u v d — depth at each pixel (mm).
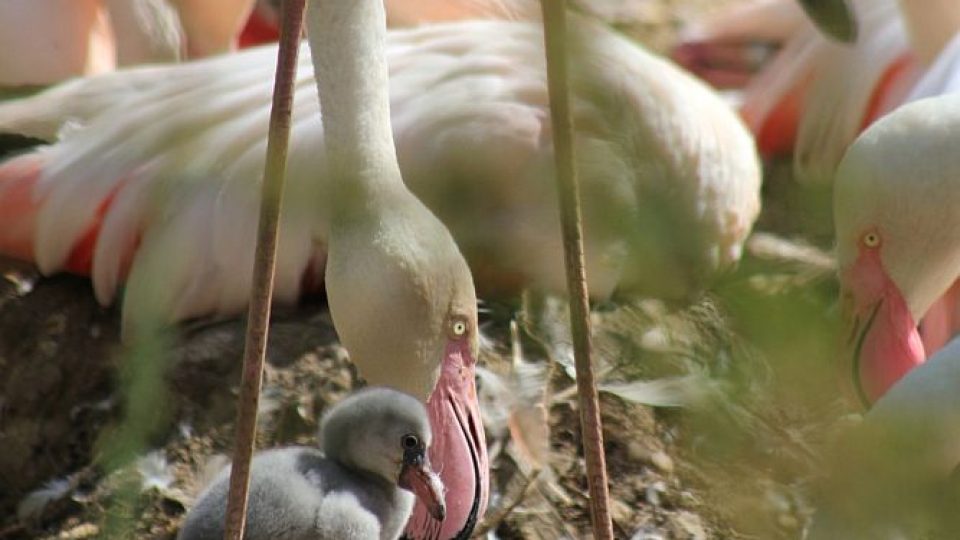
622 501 8258
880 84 10648
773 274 9672
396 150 9000
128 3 10219
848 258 8602
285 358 8812
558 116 6262
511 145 8984
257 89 9297
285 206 8906
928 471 6344
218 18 10453
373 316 7500
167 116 9281
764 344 5582
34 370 9070
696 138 9297
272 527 7121
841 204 8578
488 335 8969
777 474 7426
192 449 8531
